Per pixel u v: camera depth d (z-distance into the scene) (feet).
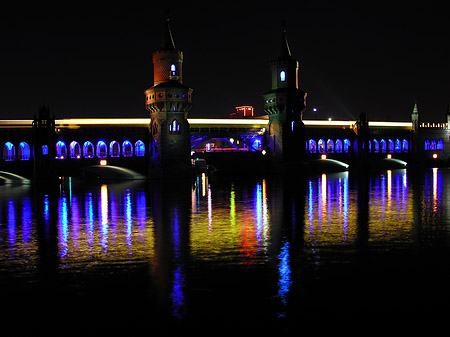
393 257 98.99
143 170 339.98
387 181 297.33
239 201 197.36
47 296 78.84
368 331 65.26
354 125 454.40
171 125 336.90
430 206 173.47
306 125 455.63
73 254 105.91
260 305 73.92
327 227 133.18
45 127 300.20
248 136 410.52
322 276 86.89
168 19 342.23
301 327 66.64
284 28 396.16
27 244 117.19
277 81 393.09
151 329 66.59
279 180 320.29
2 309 73.77
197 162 415.23
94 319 69.87
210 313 71.36
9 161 289.74
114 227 139.33
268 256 101.19
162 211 170.40
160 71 340.59
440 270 89.56
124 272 91.09
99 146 332.39
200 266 94.17
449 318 68.69
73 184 302.25
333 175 371.35
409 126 513.45
